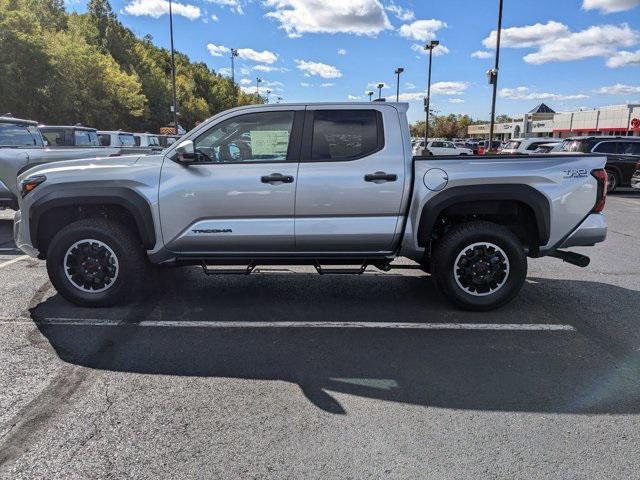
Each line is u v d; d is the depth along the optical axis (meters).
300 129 4.69
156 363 3.83
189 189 4.62
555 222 4.77
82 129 14.11
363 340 4.30
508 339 4.32
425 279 6.17
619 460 2.68
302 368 3.77
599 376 3.65
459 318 4.82
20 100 28.75
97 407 3.18
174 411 3.14
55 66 31.45
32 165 8.60
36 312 4.88
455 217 5.11
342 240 4.73
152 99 58.44
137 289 4.97
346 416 3.10
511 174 4.63
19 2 32.66
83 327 4.52
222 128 4.72
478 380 3.58
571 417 3.10
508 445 2.81
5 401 3.24
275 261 4.87
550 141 22.59
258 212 4.65
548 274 6.56
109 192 4.64
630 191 18.70
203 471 2.57
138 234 5.08
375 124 4.72
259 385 3.50
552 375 3.66
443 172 4.63
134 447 2.77
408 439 2.86
